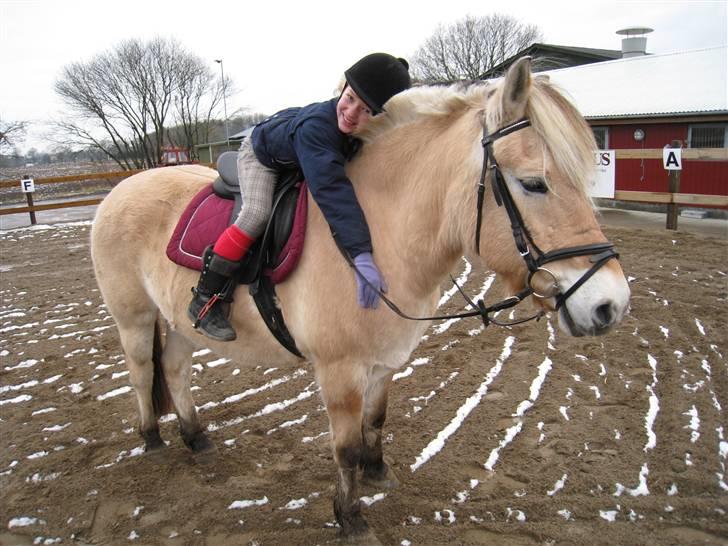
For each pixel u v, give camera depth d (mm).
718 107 10898
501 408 3629
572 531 2537
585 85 15320
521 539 2510
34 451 3365
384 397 2816
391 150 2297
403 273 2254
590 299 1787
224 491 2930
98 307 6227
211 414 3754
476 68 35438
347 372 2299
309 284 2283
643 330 4754
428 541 2510
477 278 6836
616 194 10031
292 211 2342
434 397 3822
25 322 5785
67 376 4402
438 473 2998
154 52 31734
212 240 2564
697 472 2895
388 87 2133
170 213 2875
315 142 2152
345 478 2451
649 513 2639
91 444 3408
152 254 2883
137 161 34062
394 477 2926
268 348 2611
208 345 2826
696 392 3680
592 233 1834
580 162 1810
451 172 2098
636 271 6660
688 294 5664
